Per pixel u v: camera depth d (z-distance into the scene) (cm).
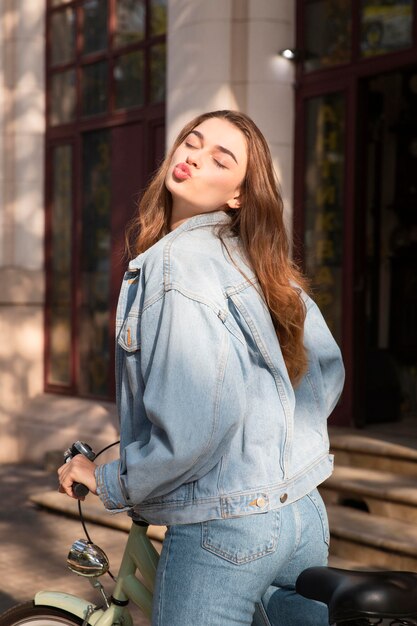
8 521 583
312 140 633
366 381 662
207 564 201
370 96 782
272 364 205
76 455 221
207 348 195
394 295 783
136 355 208
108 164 782
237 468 201
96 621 239
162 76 731
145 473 196
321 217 634
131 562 238
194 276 202
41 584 462
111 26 771
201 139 218
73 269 814
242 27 614
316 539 211
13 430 799
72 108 814
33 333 828
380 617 182
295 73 634
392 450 545
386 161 788
